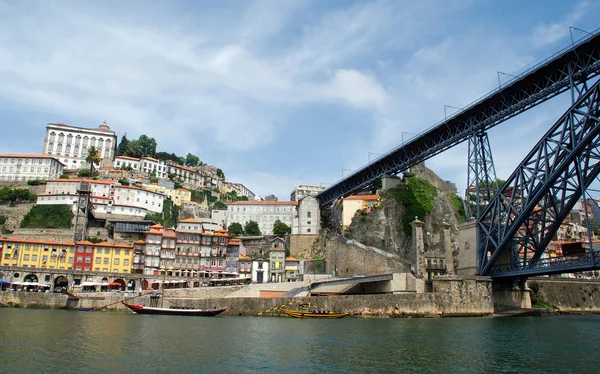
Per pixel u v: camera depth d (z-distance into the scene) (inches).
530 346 1657.2
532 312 3139.8
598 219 4985.2
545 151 2544.3
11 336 1631.4
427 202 4611.2
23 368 1147.3
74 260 4008.4
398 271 3474.4
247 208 6392.7
